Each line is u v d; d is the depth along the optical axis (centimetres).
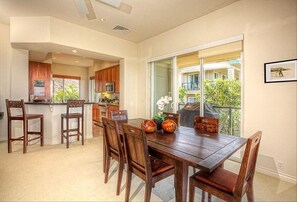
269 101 241
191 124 364
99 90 689
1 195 188
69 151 335
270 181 225
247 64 264
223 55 312
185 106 384
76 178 229
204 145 160
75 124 421
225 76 342
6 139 395
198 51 340
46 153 321
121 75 484
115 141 201
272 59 238
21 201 178
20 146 360
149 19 347
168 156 148
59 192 196
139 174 164
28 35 342
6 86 397
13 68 387
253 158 143
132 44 484
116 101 596
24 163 273
